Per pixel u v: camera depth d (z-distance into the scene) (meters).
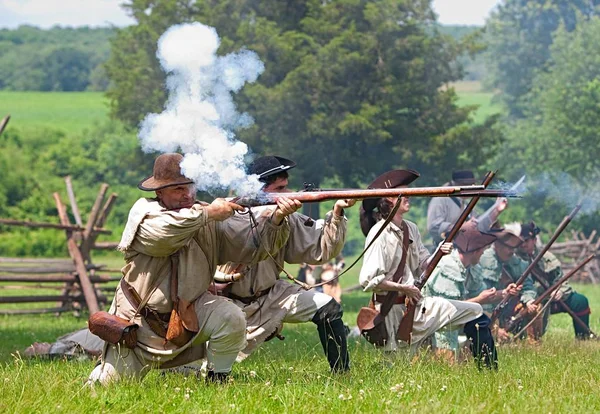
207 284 9.33
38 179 85.19
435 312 10.95
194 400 8.47
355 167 37.78
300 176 37.12
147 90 39.59
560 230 13.85
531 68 66.44
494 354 10.84
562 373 9.98
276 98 34.81
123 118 41.72
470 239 12.59
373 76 36.72
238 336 9.27
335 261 28.23
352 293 38.72
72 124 120.88
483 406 7.90
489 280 14.79
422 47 37.59
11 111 132.25
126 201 83.25
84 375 10.12
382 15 37.00
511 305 15.33
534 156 47.47
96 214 25.77
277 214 9.21
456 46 39.03
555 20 67.19
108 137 92.56
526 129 50.28
